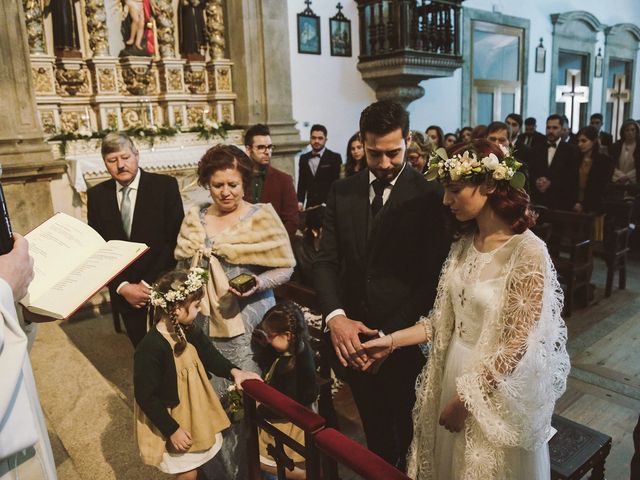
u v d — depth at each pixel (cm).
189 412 206
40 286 163
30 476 123
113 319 442
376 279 207
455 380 162
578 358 393
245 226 240
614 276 578
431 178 161
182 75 633
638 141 680
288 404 165
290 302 229
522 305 145
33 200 502
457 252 171
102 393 329
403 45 731
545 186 575
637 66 1351
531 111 1074
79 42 573
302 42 714
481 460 152
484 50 959
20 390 113
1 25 475
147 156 559
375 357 186
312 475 158
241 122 673
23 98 493
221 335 236
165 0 615
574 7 1128
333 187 224
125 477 256
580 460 203
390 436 227
